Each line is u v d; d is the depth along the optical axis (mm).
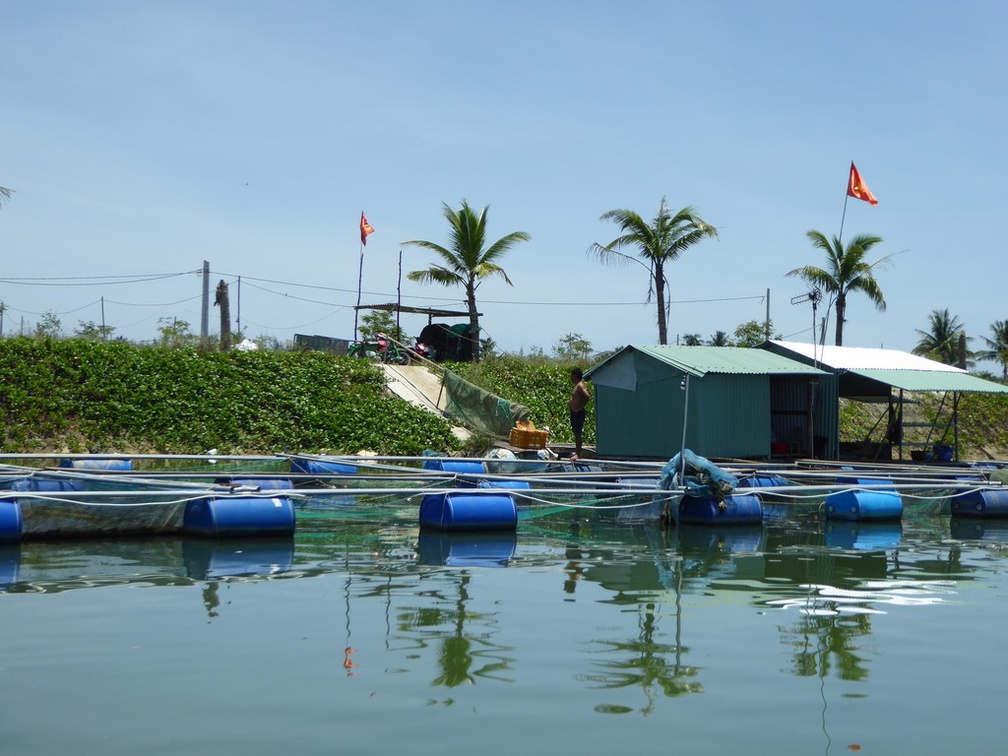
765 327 44188
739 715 6031
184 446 23938
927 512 18734
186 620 8344
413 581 10367
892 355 28609
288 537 13781
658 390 24188
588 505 16344
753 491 16781
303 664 6992
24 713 5914
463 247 36469
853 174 22484
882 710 6160
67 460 17859
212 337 29703
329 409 26703
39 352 24266
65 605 8930
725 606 9297
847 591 10219
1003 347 80812
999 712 6152
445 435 27172
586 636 7938
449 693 6363
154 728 5664
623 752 5387
